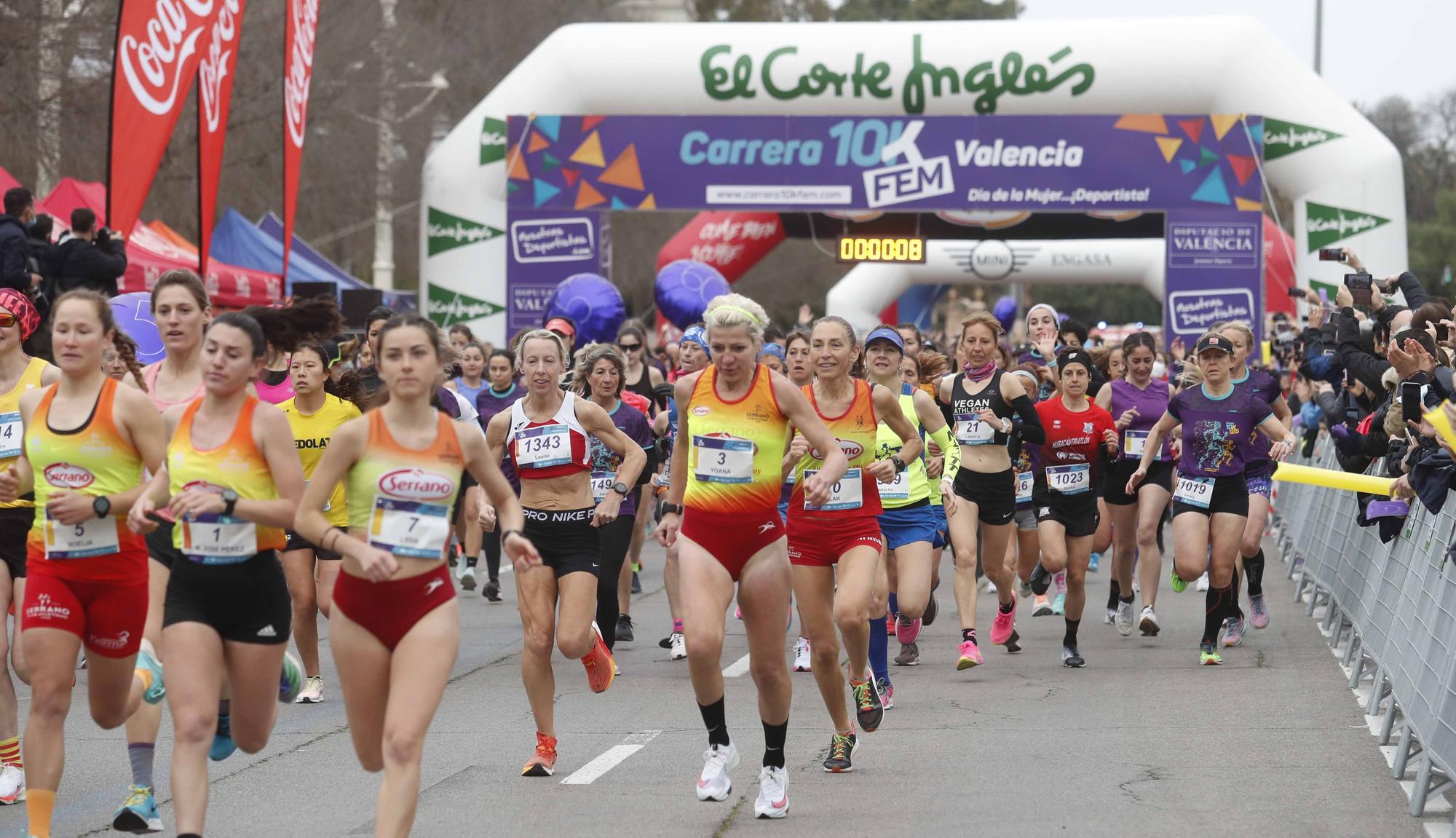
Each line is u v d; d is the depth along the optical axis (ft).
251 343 43.60
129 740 48.34
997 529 83.41
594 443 79.61
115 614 46.88
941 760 60.39
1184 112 185.98
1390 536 70.85
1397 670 61.98
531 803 53.78
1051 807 52.24
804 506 55.57
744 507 50.47
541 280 192.34
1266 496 90.58
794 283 473.26
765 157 188.14
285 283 136.77
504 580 127.85
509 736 66.18
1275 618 104.27
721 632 50.78
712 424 50.44
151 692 47.60
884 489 70.44
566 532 59.93
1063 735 65.16
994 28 185.88
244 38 224.12
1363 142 182.39
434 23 313.12
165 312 53.67
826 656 55.83
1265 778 56.44
